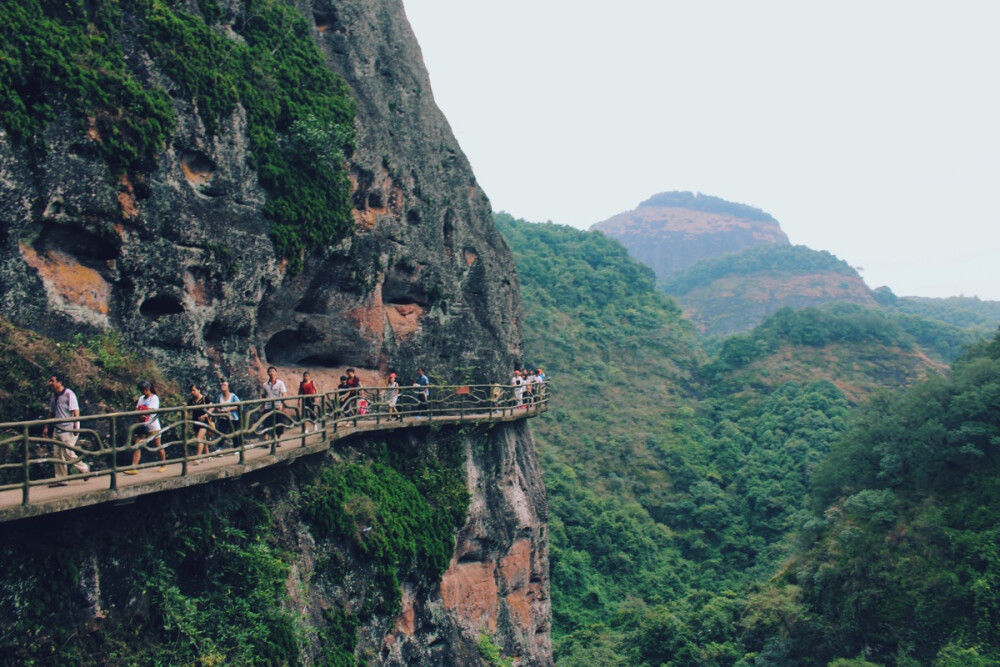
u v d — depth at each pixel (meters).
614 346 99.94
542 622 28.05
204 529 13.51
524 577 26.73
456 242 27.16
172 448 15.34
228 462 14.17
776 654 38.19
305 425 16.48
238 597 13.60
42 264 14.01
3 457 12.24
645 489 72.88
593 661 43.16
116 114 14.89
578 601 53.94
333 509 17.31
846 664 33.84
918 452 40.59
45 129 13.71
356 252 21.88
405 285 24.84
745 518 67.38
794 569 43.88
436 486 22.38
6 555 10.21
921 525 37.56
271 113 19.42
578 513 63.59
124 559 11.90
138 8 16.20
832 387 86.25
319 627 15.90
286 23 21.69
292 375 21.28
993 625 32.66
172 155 16.19
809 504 52.50
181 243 16.31
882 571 37.19
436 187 26.56
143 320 15.71
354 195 22.28
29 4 14.08
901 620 35.34
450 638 21.64
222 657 12.45
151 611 12.12
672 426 83.69
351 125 21.98
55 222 14.00
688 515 68.38
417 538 20.25
